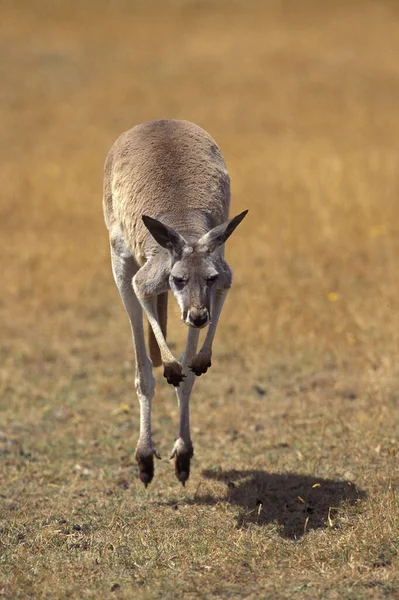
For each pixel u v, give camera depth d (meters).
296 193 49.09
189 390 21.09
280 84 82.56
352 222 44.31
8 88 83.12
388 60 89.69
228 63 89.94
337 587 15.48
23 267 41.25
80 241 45.00
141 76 86.62
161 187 20.47
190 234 19.41
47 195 51.56
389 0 115.31
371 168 52.84
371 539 17.39
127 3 114.50
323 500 20.19
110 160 22.41
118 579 16.44
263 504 20.31
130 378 30.66
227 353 31.88
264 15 109.12
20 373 30.91
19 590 16.03
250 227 44.53
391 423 24.55
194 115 74.12
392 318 32.53
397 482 20.67
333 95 79.06
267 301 35.41
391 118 70.94
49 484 22.50
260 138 65.69
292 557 17.11
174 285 18.61
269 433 25.20
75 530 19.27
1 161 60.91
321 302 35.16
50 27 103.75
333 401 27.08
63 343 33.88
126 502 21.00
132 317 21.48
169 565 16.95
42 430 26.45
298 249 41.50
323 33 100.38
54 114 75.31
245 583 15.97
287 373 30.06
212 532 18.67
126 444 25.33
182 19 108.69
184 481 21.14
